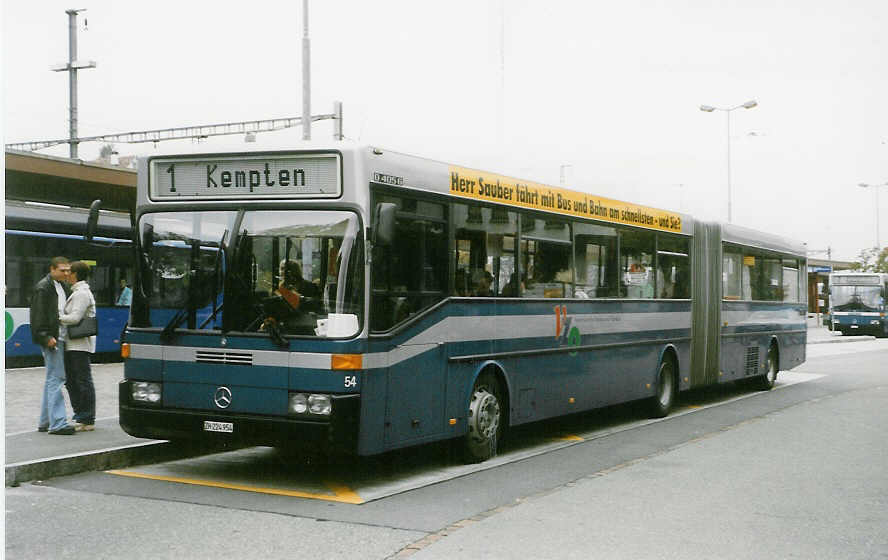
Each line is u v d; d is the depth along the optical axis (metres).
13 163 23.88
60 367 9.85
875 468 9.67
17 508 7.29
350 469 9.37
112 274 20.92
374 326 8.15
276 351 7.98
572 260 11.76
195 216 8.46
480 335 9.79
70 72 33.19
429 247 8.97
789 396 18.02
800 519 7.27
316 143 8.12
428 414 8.94
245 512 7.27
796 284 21.14
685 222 15.28
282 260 8.13
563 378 11.50
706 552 6.22
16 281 18.75
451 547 6.27
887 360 30.27
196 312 8.32
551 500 7.94
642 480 8.93
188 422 8.23
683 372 15.15
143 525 6.78
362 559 5.93
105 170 26.06
